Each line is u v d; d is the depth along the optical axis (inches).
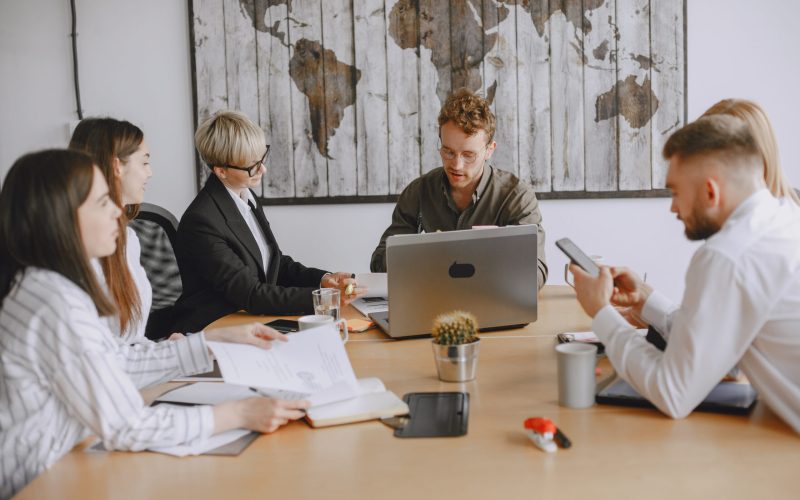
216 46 135.2
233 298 92.5
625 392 54.2
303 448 47.1
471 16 134.0
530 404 54.1
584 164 136.6
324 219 138.9
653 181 136.6
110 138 78.0
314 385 54.1
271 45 135.1
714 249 47.8
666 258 138.7
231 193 102.2
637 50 134.5
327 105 136.1
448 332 59.6
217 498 40.3
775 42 134.7
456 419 51.1
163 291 111.6
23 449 48.3
